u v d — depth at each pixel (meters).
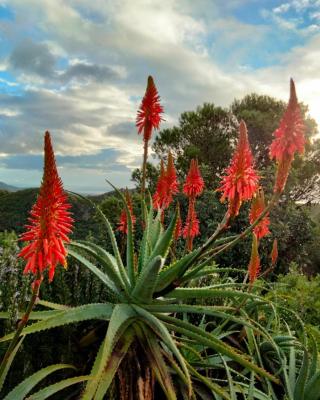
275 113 5.57
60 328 0.85
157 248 0.91
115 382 0.78
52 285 0.95
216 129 5.62
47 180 0.51
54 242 0.52
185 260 0.81
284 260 3.87
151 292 0.81
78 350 0.87
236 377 0.98
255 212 1.06
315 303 1.51
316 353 0.93
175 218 0.88
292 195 5.34
